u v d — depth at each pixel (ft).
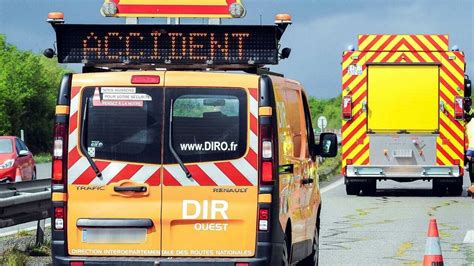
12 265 54.44
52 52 48.08
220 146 43.62
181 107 43.78
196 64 48.42
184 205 43.55
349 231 79.10
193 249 43.55
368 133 115.03
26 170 128.26
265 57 48.26
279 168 44.11
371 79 115.03
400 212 96.02
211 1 58.03
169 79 43.80
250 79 43.75
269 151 43.39
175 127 43.75
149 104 43.88
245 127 43.55
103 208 43.78
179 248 43.57
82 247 43.80
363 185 117.60
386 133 114.83
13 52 314.96
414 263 61.16
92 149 43.88
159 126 43.75
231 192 43.50
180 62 48.42
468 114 116.47
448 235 76.23
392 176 114.83
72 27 48.06
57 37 48.19
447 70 114.11
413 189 130.31
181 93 43.78
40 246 61.67
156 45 48.34
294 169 47.88
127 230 43.70
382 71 114.83
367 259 62.95
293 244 48.01
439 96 114.32
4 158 123.65
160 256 43.65
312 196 53.78
